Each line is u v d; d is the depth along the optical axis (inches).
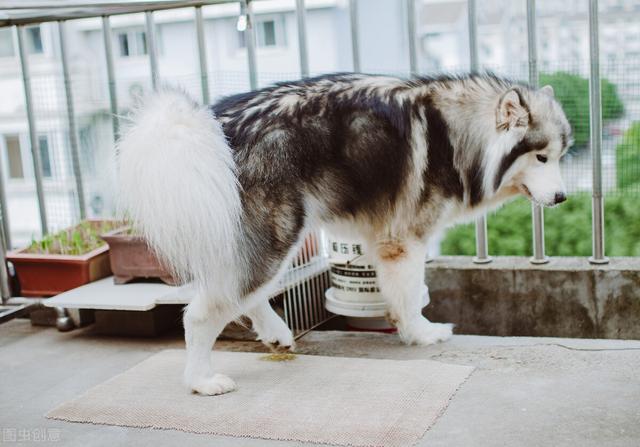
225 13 482.0
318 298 157.8
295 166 118.3
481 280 160.6
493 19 502.0
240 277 114.0
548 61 152.2
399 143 125.6
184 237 107.1
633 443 89.5
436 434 95.6
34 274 162.9
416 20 156.6
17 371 134.1
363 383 114.2
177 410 109.1
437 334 135.5
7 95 465.4
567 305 156.2
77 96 175.6
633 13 333.1
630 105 151.7
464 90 130.3
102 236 155.1
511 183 133.8
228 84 160.4
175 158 105.3
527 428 95.3
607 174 154.6
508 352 126.1
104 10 167.3
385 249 131.7
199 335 115.5
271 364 126.6
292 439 96.9
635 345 125.4
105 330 153.5
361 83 128.5
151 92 113.2
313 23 488.7
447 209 132.2
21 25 174.6
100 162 175.6
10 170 457.7
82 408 112.4
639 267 151.5
